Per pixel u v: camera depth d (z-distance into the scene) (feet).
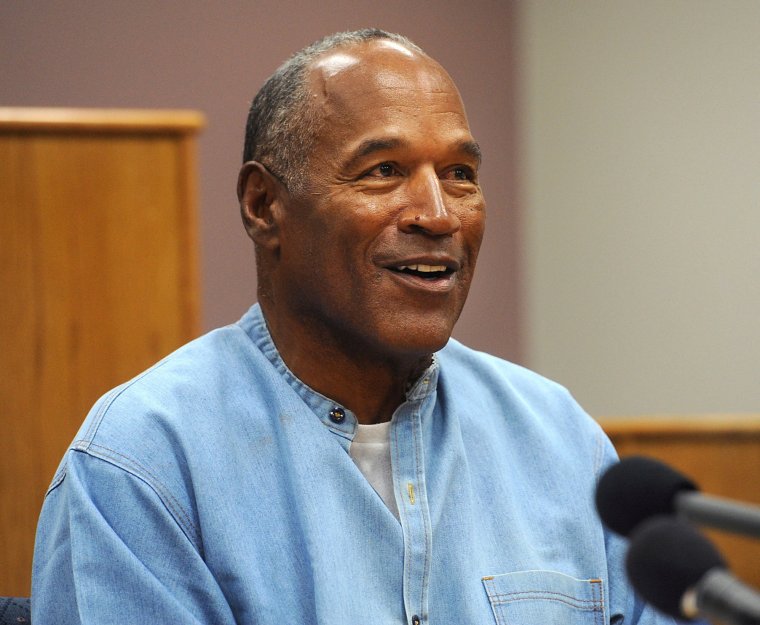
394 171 13.23
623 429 27.71
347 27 40.27
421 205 12.99
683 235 42.11
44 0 36.58
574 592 13.96
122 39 37.42
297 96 13.62
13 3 36.27
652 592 7.47
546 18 43.32
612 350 43.34
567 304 43.86
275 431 13.64
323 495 13.17
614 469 8.70
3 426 23.12
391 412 14.14
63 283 23.52
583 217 43.52
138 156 23.91
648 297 42.75
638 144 42.68
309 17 39.58
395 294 13.05
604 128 43.06
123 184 23.84
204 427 13.34
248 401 13.79
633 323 42.98
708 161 41.60
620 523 8.59
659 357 42.63
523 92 43.55
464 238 13.52
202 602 12.57
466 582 13.37
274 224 14.01
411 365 13.83
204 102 38.37
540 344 44.19
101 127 23.62
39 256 23.44
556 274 43.91
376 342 13.12
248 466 13.33
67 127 23.48
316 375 13.84
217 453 13.23
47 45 36.65
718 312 41.65
